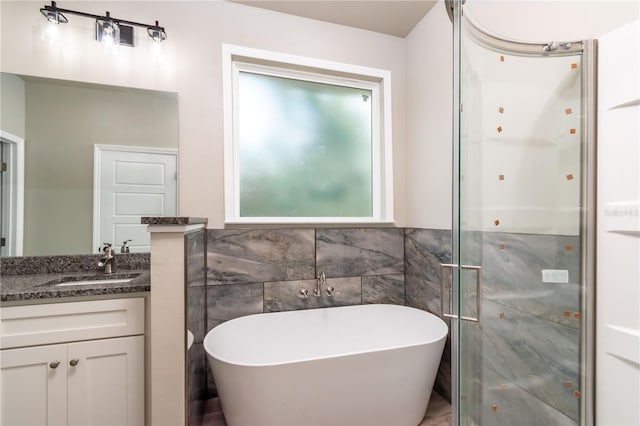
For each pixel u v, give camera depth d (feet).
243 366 4.46
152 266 4.27
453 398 3.78
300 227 6.96
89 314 4.34
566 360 3.45
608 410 3.16
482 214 3.75
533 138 3.62
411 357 5.09
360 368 4.83
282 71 7.17
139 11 6.07
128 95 6.02
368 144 7.97
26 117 5.55
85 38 5.80
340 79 7.63
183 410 4.32
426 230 6.95
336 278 7.19
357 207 7.82
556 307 3.52
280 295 6.75
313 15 7.03
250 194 6.93
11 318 4.05
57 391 4.15
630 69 2.96
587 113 3.32
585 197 3.34
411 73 7.61
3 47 5.42
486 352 3.74
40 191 5.61
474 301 3.74
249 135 6.98
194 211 6.31
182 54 6.30
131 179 6.04
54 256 5.64
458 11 3.76
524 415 3.66
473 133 3.76
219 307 6.33
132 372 4.44
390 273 7.63
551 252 3.54
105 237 5.90
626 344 3.01
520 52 3.66
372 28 7.52
